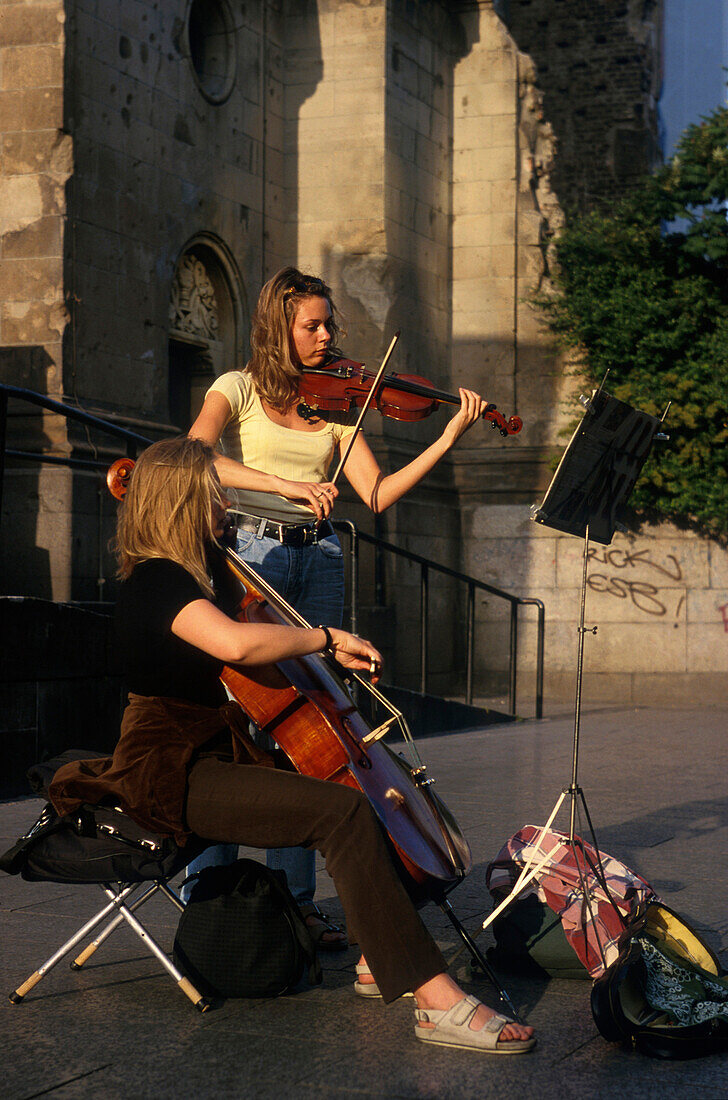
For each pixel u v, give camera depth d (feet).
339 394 12.56
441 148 48.55
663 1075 8.71
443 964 9.33
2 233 33.91
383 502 12.80
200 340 40.98
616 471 11.80
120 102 35.96
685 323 44.52
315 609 12.75
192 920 10.26
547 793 21.48
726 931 12.25
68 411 21.95
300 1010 10.07
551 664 46.83
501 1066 8.83
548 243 48.65
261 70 43.65
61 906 13.35
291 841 9.55
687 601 45.52
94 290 34.68
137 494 9.94
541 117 49.62
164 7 38.06
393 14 44.65
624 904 10.93
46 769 10.52
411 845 9.54
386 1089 8.34
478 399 12.81
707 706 43.42
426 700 32.45
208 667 9.87
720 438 43.19
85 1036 9.34
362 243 44.42
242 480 11.68
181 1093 8.20
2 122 34.01
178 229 38.81
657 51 61.46
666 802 20.58
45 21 33.55
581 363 47.67
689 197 45.42
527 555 47.26
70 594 31.99
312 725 9.83
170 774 9.74
